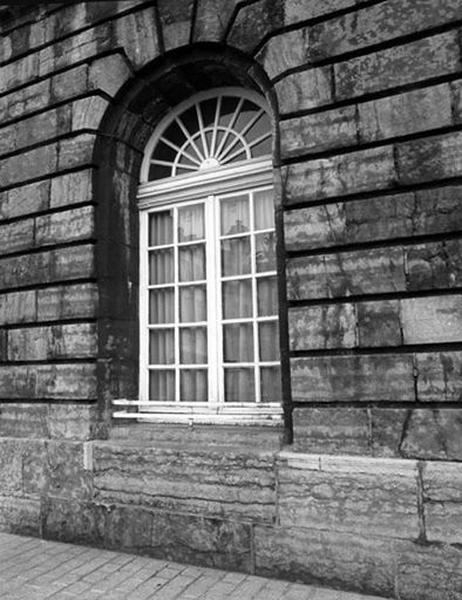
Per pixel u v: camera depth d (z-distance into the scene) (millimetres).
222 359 5219
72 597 3918
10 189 5926
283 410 4520
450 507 3691
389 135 4133
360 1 4316
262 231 5176
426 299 3918
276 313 5035
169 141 5902
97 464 5043
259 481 4336
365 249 4148
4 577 4289
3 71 6148
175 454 4707
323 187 4316
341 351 4156
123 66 5445
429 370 3855
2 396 5672
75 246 5418
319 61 4438
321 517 4055
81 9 5715
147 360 5598
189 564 4523
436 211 3941
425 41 4074
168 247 5676
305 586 4039
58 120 5684
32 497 5320
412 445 3852
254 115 5469
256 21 4770
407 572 3766
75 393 5238
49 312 5465
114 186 5551
